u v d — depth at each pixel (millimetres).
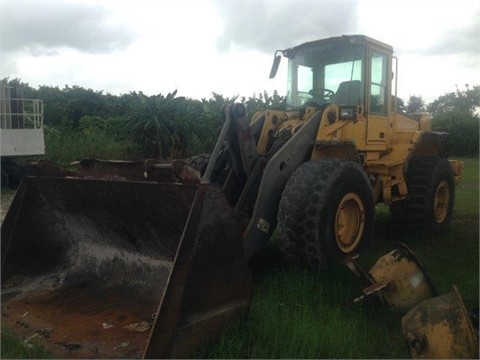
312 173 4867
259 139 5578
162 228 4113
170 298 3248
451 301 3357
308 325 3674
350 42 6051
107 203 4359
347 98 6199
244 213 5020
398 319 4172
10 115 12789
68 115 24516
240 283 3746
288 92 6688
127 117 17672
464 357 3186
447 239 7098
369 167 6414
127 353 3439
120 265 4574
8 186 12727
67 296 4406
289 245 4793
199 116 18078
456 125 24500
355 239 5309
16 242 4758
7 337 3705
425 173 7059
